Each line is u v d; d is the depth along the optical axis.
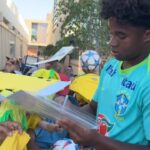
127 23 1.41
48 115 1.51
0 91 1.69
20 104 1.59
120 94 1.53
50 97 1.77
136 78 1.50
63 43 11.84
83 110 1.80
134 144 1.44
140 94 1.46
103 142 1.40
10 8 22.38
